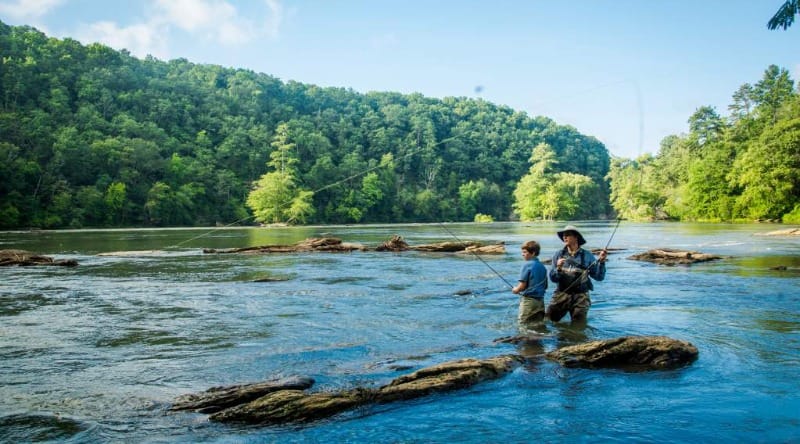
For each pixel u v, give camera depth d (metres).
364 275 13.64
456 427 3.73
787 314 7.82
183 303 9.23
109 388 4.62
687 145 90.44
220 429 3.73
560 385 4.64
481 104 193.38
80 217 68.88
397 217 118.31
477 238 34.62
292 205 89.69
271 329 7.08
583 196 118.81
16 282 12.16
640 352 5.29
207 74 156.25
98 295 10.20
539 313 7.44
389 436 3.59
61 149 75.62
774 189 63.78
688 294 9.84
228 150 108.00
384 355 5.71
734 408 4.01
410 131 157.62
